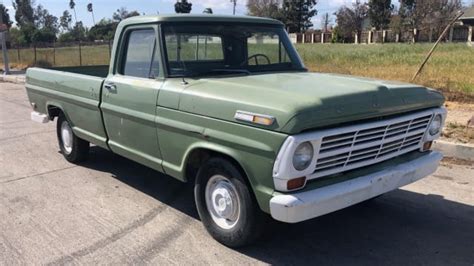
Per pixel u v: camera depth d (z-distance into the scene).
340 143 3.61
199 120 4.05
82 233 4.53
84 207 5.18
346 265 3.90
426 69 16.33
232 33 5.00
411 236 4.41
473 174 6.14
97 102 5.48
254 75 4.75
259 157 3.56
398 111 4.02
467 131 7.67
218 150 3.90
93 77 5.64
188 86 4.29
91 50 35.88
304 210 3.45
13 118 10.52
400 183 4.11
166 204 5.25
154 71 4.68
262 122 3.49
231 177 3.93
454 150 6.88
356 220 4.76
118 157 7.05
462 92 11.63
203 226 4.64
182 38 4.69
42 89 6.82
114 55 5.25
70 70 7.58
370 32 66.50
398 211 4.97
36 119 7.12
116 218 4.88
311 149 3.44
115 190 5.70
